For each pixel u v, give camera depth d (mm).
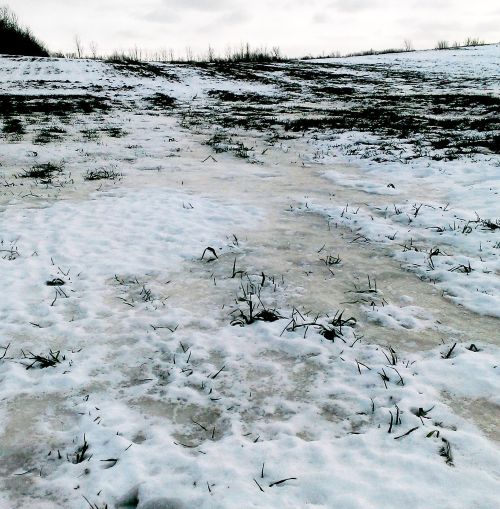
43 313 4723
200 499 2514
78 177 10586
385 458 2752
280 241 6648
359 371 3648
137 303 4934
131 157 12930
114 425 3172
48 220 7613
